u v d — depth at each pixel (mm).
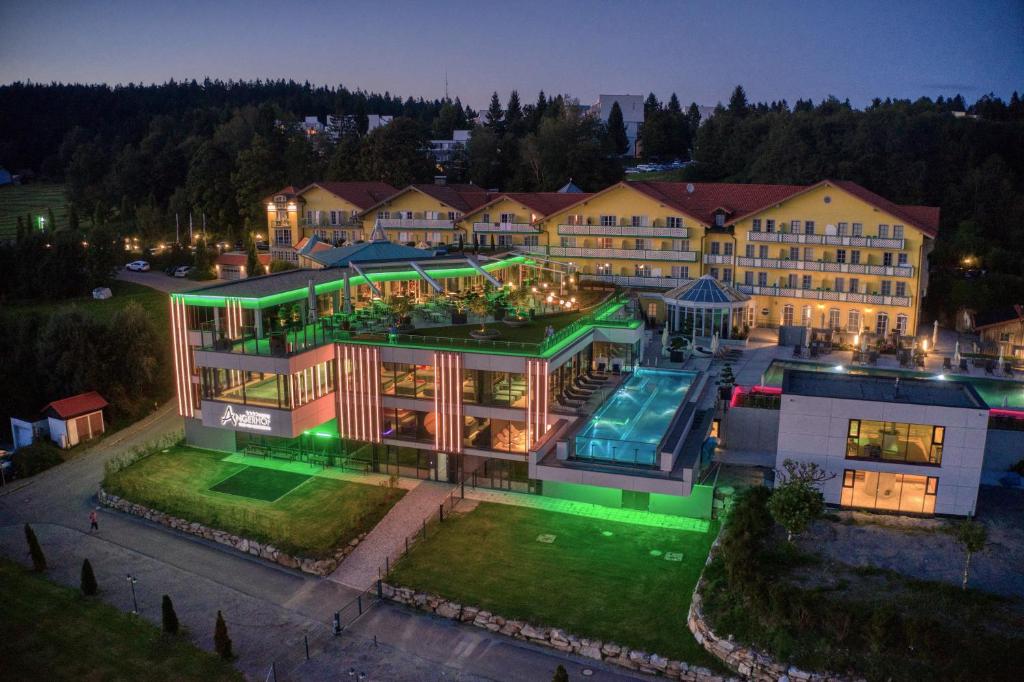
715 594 36062
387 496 49656
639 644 34219
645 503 46500
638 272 88938
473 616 37188
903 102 152000
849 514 42125
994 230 111625
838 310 80062
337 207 109375
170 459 56531
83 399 64625
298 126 176375
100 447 62781
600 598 37562
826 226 80312
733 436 51938
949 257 98625
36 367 68938
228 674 34188
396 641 36375
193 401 57562
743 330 77562
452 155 173375
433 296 68125
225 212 130625
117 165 160500
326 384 53500
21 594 40688
